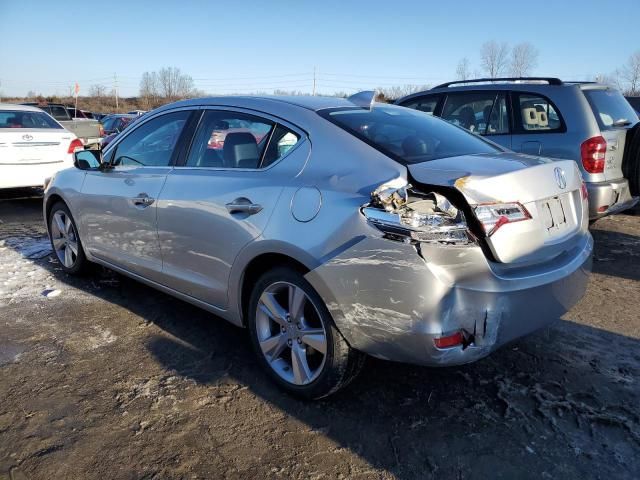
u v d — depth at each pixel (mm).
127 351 3545
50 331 3830
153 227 3682
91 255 4543
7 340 3680
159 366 3355
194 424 2771
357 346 2631
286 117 3148
